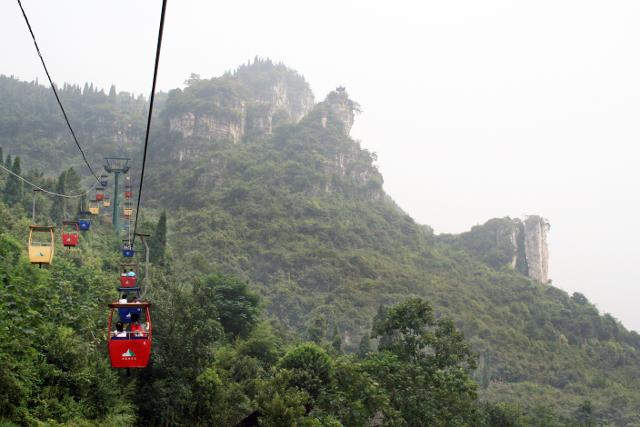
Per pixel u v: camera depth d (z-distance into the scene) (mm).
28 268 33656
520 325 173000
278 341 72125
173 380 38062
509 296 189500
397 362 45750
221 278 70250
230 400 43781
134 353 18062
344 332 133625
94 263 58000
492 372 143250
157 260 74438
